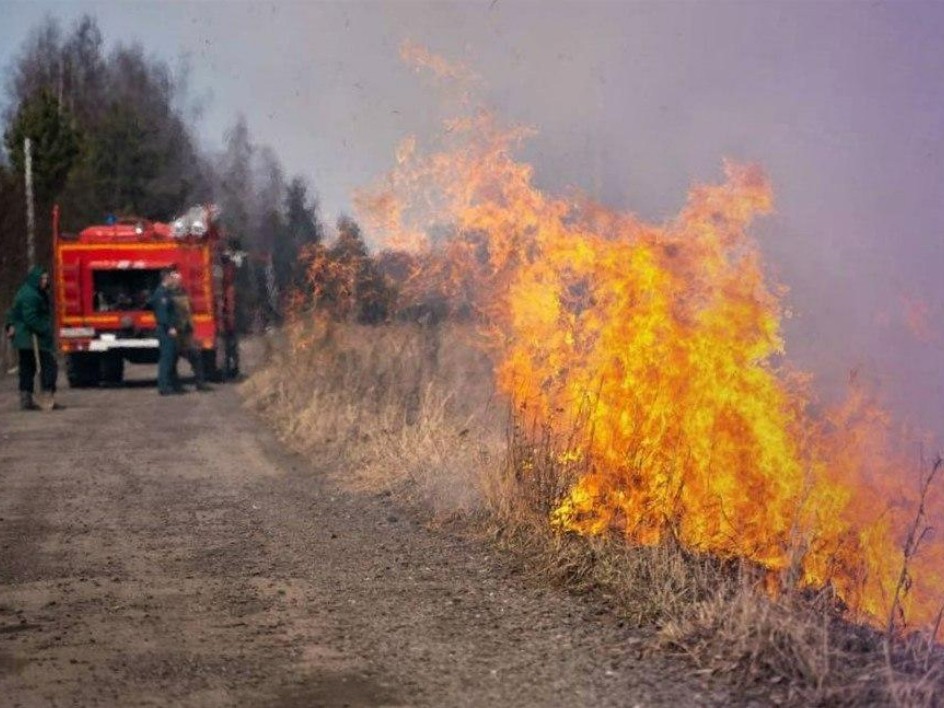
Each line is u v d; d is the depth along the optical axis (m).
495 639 7.20
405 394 16.30
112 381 29.67
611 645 6.97
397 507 11.52
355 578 8.80
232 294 30.23
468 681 6.46
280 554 9.69
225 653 7.07
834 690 5.98
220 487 13.07
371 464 13.41
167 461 15.20
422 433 13.07
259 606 8.11
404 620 7.66
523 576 8.62
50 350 22.80
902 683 6.00
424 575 8.80
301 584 8.68
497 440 11.48
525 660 6.78
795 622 6.56
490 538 9.77
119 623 7.77
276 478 13.63
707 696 6.10
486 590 8.31
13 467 14.93
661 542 8.12
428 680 6.50
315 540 10.15
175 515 11.48
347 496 12.24
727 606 6.96
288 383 21.14
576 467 9.45
